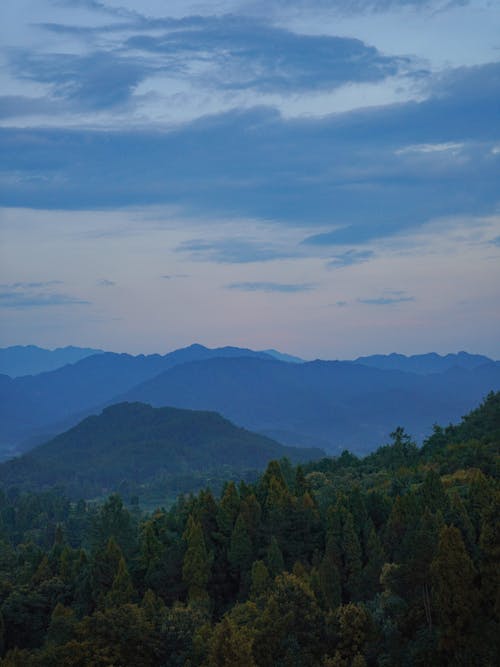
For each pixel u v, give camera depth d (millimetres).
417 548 67312
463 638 62094
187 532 98875
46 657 69375
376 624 66562
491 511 66750
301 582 70812
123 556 102188
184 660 67688
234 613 76812
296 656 62969
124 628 70000
